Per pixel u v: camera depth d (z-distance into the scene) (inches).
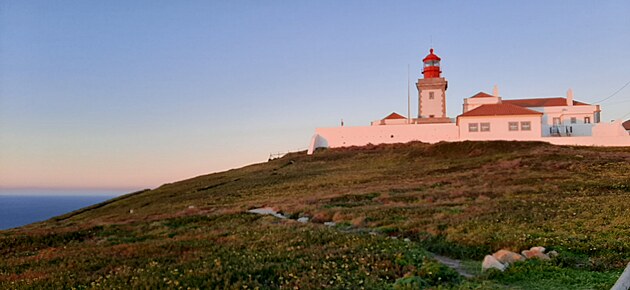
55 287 501.0
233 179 2311.8
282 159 2940.5
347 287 444.1
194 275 495.5
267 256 598.5
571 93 3110.2
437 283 469.4
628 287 417.1
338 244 678.5
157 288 459.8
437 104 3376.0
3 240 976.9
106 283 491.5
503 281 485.1
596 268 522.9
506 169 1694.1
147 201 1973.4
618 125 2657.5
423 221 864.9
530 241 632.4
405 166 2129.7
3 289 517.0
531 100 3250.5
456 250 647.8
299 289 443.2
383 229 843.4
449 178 1619.1
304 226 936.9
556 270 510.9
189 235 941.2
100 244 913.5
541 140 2544.3
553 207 912.3
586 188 1198.9
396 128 2893.7
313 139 2987.2
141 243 851.4
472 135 2714.1
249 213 1234.6
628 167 1518.2
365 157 2544.3
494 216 848.9
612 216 789.9
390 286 450.9
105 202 2359.7
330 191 1573.6
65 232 1061.8
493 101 3235.7
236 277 488.1
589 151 2015.3
